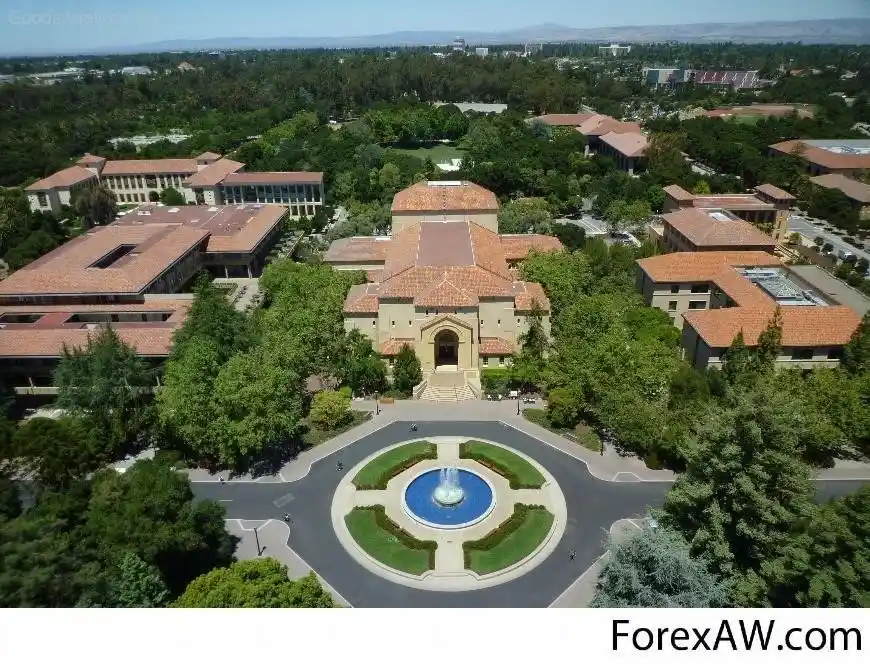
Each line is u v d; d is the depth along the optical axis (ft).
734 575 178.40
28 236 539.29
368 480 261.44
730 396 200.13
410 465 269.64
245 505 249.75
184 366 268.82
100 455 266.98
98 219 606.96
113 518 193.57
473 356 330.75
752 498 176.96
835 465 269.23
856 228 565.94
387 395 323.16
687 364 303.27
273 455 280.51
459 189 442.50
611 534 229.86
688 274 375.04
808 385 272.92
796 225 597.52
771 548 177.88
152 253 428.56
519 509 242.17
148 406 283.79
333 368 317.83
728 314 315.99
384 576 215.92
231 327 323.78
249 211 557.33
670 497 190.60
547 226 507.71
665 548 169.07
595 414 287.07
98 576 167.02
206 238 482.69
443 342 345.31
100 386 265.75
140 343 326.03
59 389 286.66
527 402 317.22
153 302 388.78
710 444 187.73
